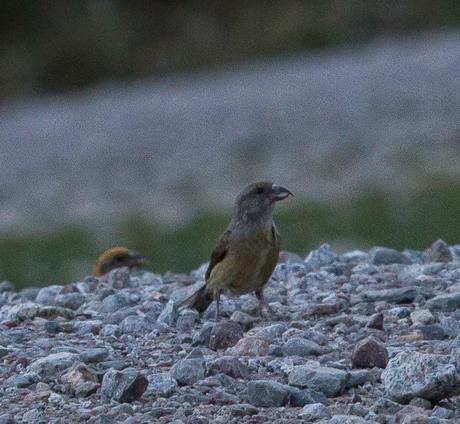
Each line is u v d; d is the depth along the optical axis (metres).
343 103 31.12
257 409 6.53
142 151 29.62
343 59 39.47
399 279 9.57
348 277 9.80
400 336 7.77
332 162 24.88
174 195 24.50
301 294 9.27
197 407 6.61
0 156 31.53
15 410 6.73
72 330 8.61
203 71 43.00
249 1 45.28
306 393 6.63
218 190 24.39
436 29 42.84
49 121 36.12
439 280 9.25
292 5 44.88
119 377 6.80
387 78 33.62
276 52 43.31
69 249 20.83
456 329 7.84
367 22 43.50
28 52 43.81
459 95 30.08
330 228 19.48
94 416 6.51
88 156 29.95
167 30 44.66
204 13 45.12
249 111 32.12
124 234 21.44
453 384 6.38
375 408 6.38
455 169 22.47
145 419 6.39
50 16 44.56
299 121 29.89
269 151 27.25
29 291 10.62
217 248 8.64
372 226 19.42
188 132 30.88
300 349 7.50
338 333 8.02
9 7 44.19
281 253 11.01
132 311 8.96
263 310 8.85
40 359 7.50
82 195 25.97
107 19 44.44
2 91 42.88
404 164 23.42
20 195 26.89
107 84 43.34
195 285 9.46
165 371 7.34
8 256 20.97
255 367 7.30
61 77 43.47
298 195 22.02
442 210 19.75
